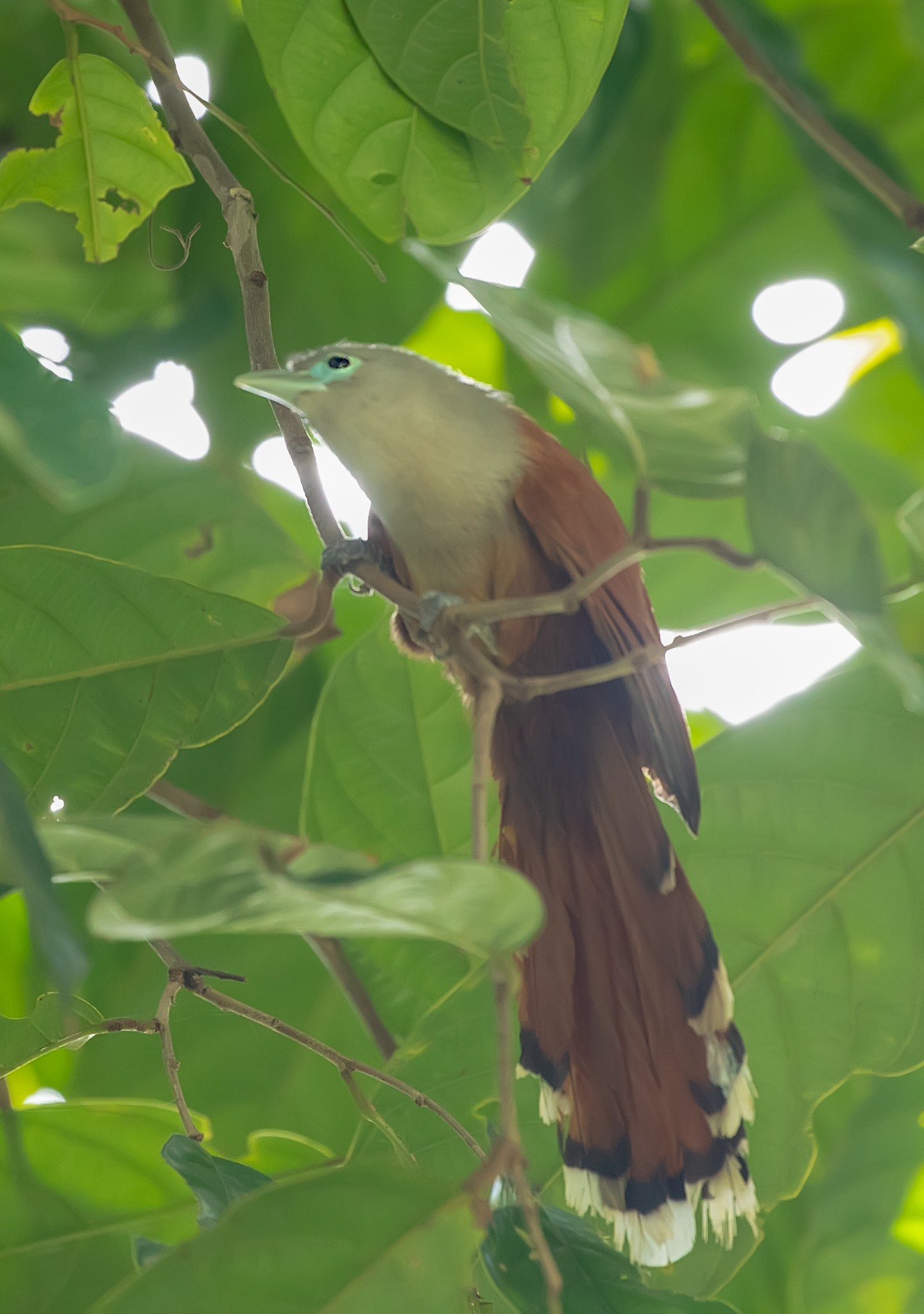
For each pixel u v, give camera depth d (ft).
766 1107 23.18
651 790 23.38
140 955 30.04
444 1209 15.06
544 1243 14.26
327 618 21.61
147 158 24.73
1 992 32.91
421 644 24.88
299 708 32.55
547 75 22.39
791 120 30.30
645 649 16.80
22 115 30.07
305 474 22.13
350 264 32.58
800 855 23.77
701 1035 20.76
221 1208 19.02
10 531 28.55
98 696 21.02
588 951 21.54
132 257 33.65
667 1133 20.21
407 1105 21.77
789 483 14.89
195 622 21.30
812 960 23.57
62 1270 21.18
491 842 25.86
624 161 35.81
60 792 20.72
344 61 22.56
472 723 24.53
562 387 15.96
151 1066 29.53
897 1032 23.24
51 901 13.12
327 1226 15.02
